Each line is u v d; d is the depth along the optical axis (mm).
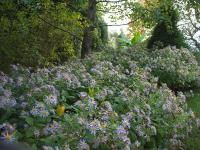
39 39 8648
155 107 5270
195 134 5625
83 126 3748
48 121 3891
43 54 8836
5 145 1488
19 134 3619
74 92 5047
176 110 5285
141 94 5738
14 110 4043
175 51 9703
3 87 4637
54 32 8789
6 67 7703
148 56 9594
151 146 4879
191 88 9148
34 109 3855
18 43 8039
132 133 4480
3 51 7766
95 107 4207
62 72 5688
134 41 15617
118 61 8516
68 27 8883
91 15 9297
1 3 7398
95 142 3826
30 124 3748
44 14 8523
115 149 3973
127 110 4879
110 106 4426
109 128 3998
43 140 3617
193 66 9305
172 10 11391
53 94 4391
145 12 9570
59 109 4070
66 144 3537
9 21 7742
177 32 11695
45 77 5242
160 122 5082
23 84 4773
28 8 7621
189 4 10047
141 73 6742
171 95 5727
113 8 9789
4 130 3662
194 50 11742
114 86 5688
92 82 5254
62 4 8555
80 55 10273
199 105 7801
